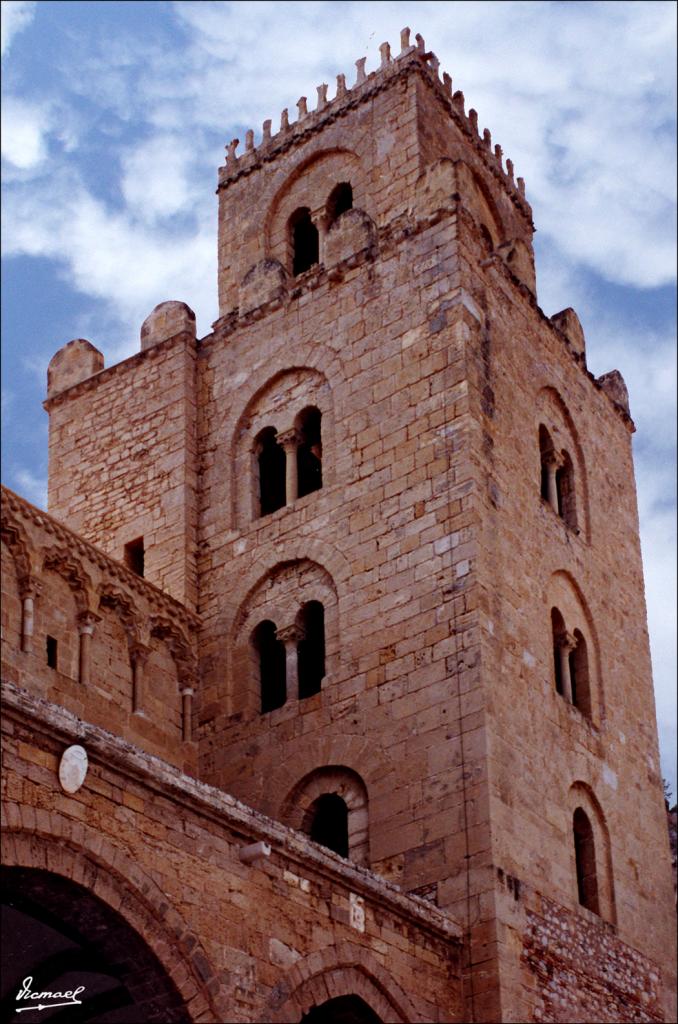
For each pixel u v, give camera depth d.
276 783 41.09
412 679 40.09
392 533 42.00
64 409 49.50
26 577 38.88
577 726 42.94
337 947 33.34
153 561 45.44
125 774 30.14
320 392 45.09
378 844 38.84
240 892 31.67
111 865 29.31
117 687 40.94
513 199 52.84
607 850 42.47
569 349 48.75
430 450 42.28
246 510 45.22
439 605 40.47
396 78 49.09
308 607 43.16
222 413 46.78
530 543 43.28
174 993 30.02
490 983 36.12
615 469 49.72
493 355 44.19
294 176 50.31
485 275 45.03
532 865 38.62
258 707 42.72
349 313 45.34
